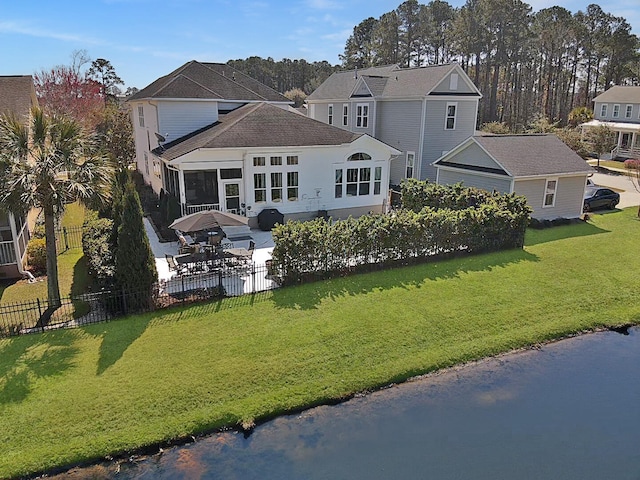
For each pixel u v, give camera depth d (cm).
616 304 1447
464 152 2530
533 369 1120
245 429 895
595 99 5228
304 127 2262
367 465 809
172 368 1041
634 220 2448
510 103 6825
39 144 1179
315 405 968
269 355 1104
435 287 1494
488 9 5541
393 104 3222
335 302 1370
